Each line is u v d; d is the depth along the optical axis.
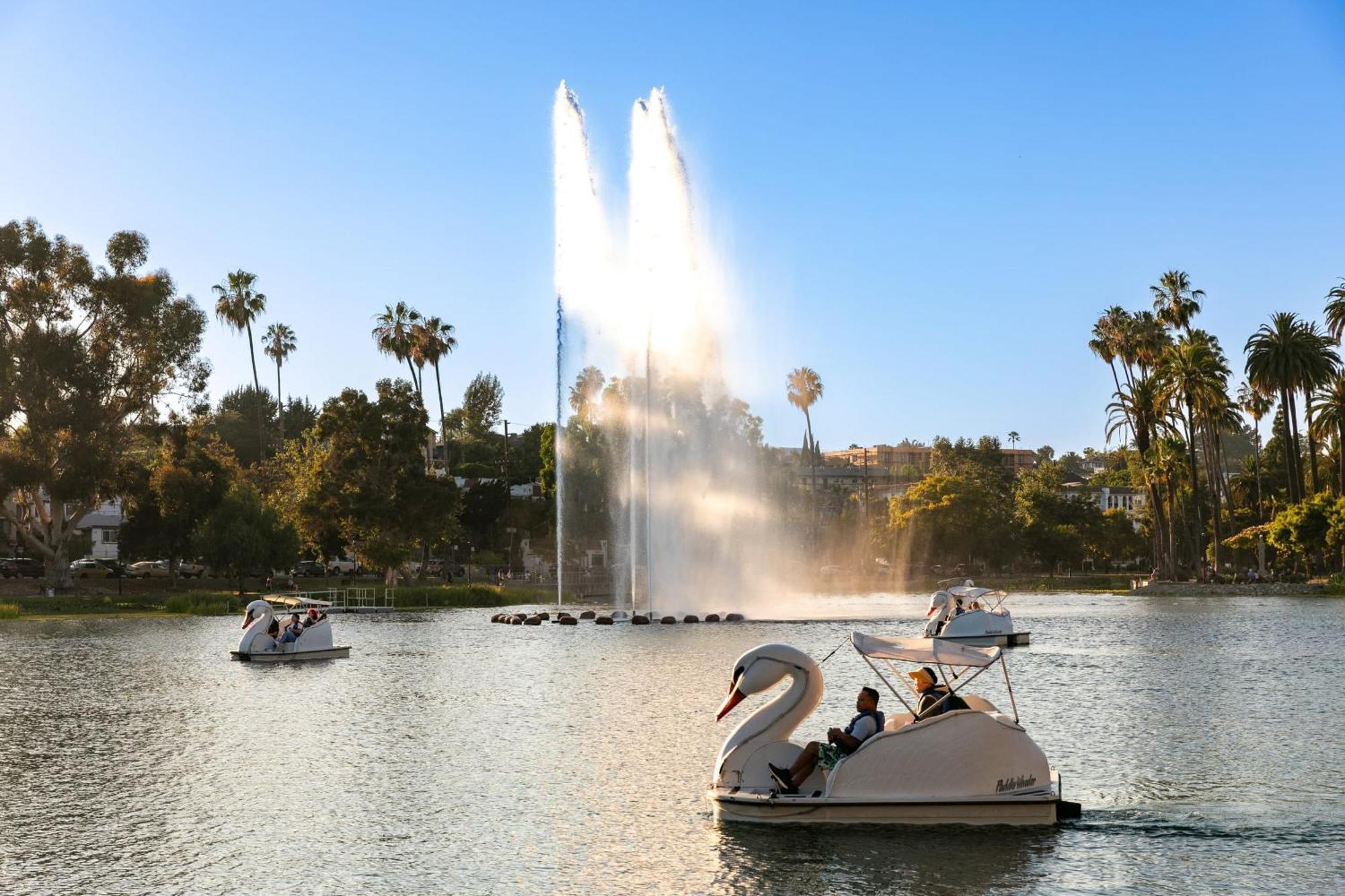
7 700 32.91
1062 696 31.47
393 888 14.75
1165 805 18.14
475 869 15.46
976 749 16.88
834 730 17.58
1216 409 120.19
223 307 135.00
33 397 86.38
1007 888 14.27
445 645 50.16
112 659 45.47
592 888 14.59
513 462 162.88
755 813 17.11
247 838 17.17
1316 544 109.19
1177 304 122.06
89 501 90.69
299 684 36.06
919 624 60.81
